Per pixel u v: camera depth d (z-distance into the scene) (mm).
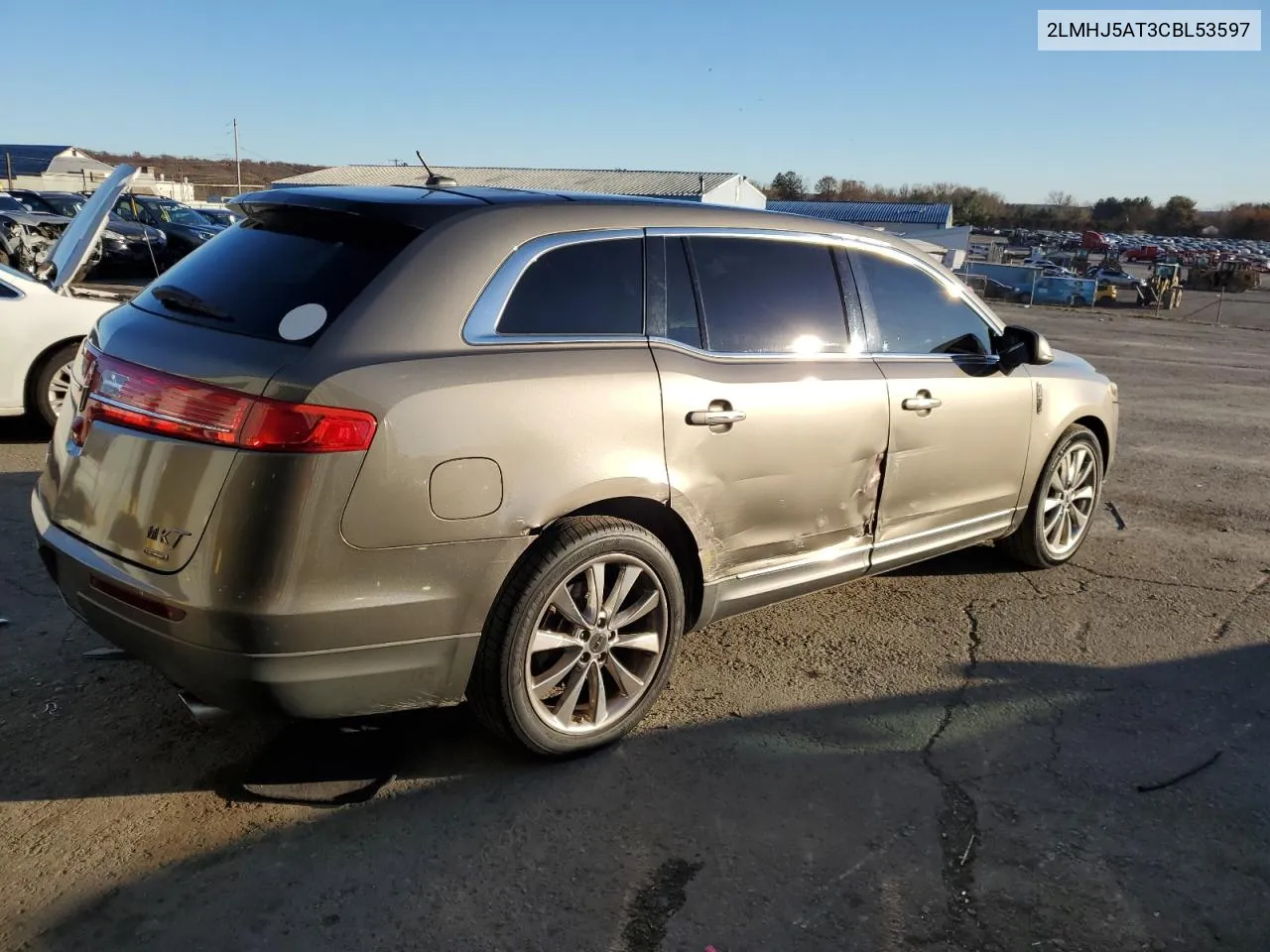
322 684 2779
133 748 3236
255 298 2959
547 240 3170
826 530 3930
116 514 2834
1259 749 3549
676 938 2523
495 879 2709
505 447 2912
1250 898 2758
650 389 3248
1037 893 2742
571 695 3227
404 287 2879
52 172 48969
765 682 3902
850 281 4086
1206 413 11031
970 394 4434
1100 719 3715
